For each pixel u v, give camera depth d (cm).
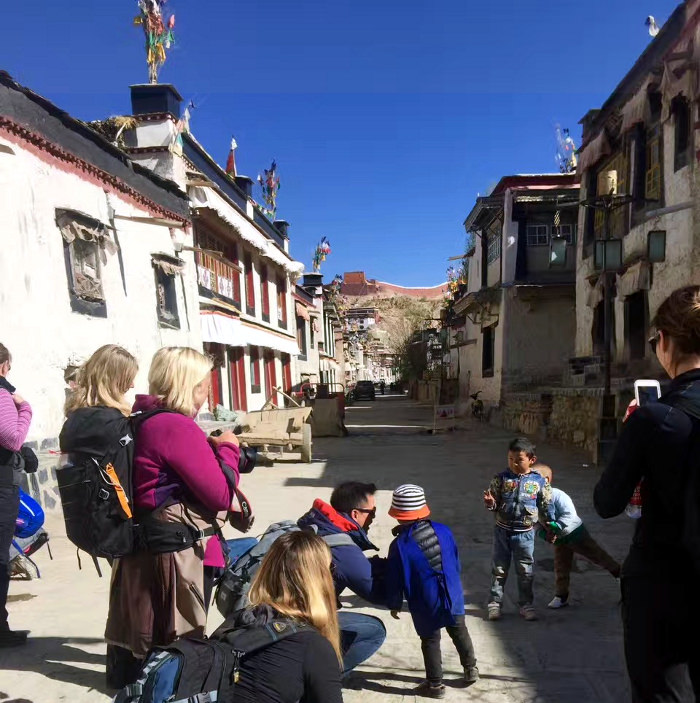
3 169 718
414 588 329
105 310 940
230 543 367
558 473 1064
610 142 1482
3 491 369
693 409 196
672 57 1021
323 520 332
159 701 184
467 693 338
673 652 200
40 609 452
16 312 723
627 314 1381
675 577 199
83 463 281
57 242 821
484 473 1098
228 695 191
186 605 284
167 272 1187
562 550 455
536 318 2195
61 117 840
